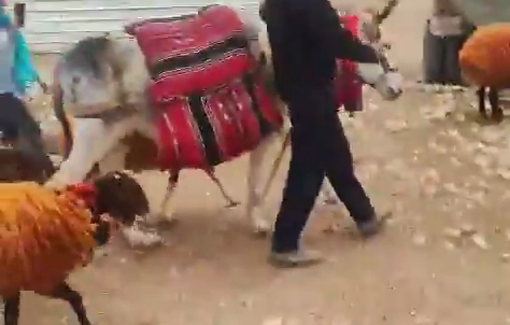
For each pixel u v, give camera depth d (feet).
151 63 13.83
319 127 13.80
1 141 13.38
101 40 14.02
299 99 13.62
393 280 13.64
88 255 11.38
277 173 18.20
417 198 16.97
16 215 10.61
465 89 24.77
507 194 17.07
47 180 13.79
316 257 14.29
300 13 13.24
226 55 14.12
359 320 12.46
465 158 19.20
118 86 13.73
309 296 13.24
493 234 15.28
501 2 24.32
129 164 14.48
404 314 12.60
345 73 14.44
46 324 12.69
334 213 16.35
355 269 14.05
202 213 16.63
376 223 15.21
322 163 14.02
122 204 12.24
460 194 17.10
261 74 14.32
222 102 14.01
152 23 14.35
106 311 12.96
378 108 23.03
